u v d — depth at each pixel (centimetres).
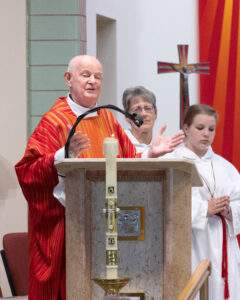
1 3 1061
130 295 498
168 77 1298
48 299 576
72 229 495
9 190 1050
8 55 1061
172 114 1298
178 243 495
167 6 1306
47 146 597
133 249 499
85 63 621
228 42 1330
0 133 1059
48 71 1056
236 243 805
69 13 1055
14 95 1059
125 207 499
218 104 1328
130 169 494
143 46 1279
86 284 492
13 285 889
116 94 1231
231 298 793
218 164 828
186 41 1316
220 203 782
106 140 456
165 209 496
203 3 1333
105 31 1230
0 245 1048
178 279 495
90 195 497
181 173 493
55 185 565
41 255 579
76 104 623
